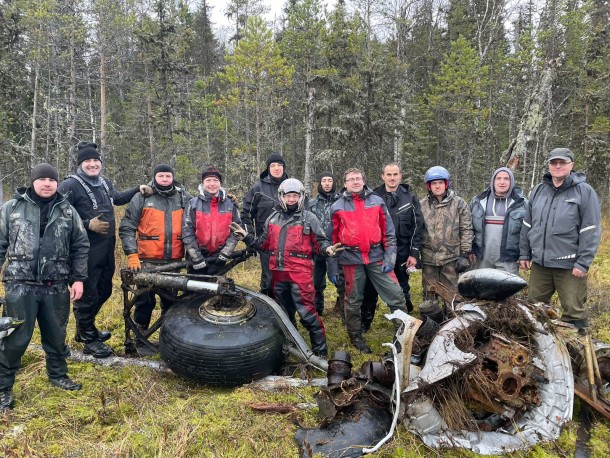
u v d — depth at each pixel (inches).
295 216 171.0
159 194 176.9
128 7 759.7
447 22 1086.4
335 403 121.0
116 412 131.0
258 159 678.5
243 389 142.4
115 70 758.5
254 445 115.5
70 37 669.3
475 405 119.0
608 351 136.8
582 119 690.2
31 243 129.9
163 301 188.5
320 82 662.5
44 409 131.4
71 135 677.9
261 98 697.0
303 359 152.9
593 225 150.3
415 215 192.9
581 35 724.7
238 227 171.3
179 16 1016.9
